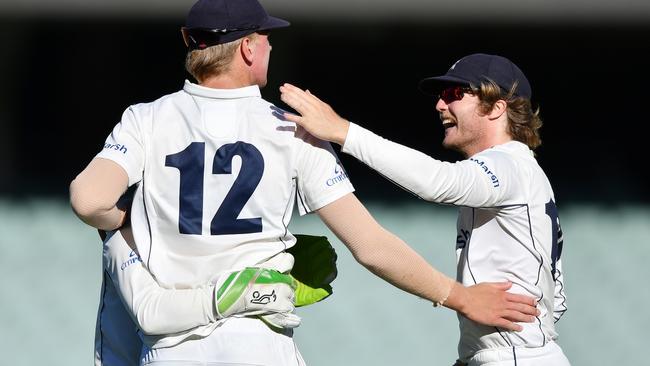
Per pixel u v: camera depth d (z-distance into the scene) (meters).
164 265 10.77
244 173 10.64
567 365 12.16
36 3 22.05
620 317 22.53
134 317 10.73
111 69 26.38
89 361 21.95
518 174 12.06
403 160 11.19
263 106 10.96
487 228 12.17
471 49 25.44
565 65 25.86
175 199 10.70
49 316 22.05
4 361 21.77
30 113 26.20
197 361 10.55
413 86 26.14
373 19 22.47
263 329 10.72
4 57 25.88
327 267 11.44
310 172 10.80
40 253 22.53
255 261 10.70
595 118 26.08
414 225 23.05
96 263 22.52
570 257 23.17
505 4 22.00
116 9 22.16
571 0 21.94
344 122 11.10
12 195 24.25
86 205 10.42
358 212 10.82
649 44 24.70
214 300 10.42
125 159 10.66
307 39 25.25
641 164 25.53
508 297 11.63
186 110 10.90
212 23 10.89
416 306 21.66
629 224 23.81
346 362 21.53
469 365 12.34
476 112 12.64
